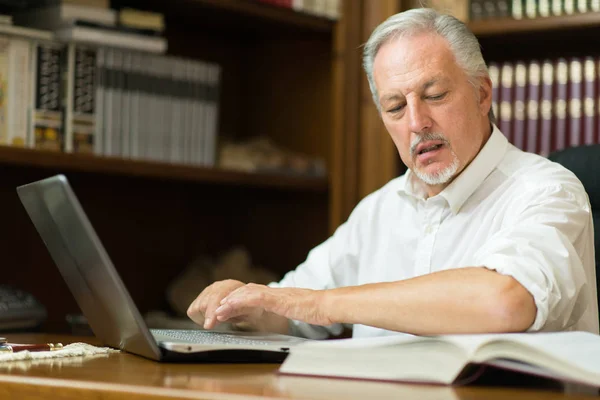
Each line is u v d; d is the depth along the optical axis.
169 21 2.76
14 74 2.11
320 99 2.84
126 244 2.71
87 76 2.25
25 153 2.07
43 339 1.51
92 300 1.28
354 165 2.64
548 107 2.33
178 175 2.38
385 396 0.87
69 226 1.22
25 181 2.48
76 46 2.22
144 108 2.38
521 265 1.12
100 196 2.64
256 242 3.00
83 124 2.24
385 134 2.60
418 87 1.47
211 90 2.57
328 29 2.69
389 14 2.59
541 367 0.91
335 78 2.67
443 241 1.63
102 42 2.25
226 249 3.01
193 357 1.16
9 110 2.10
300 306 1.21
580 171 1.66
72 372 1.06
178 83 2.47
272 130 2.95
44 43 2.17
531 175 1.52
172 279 2.85
